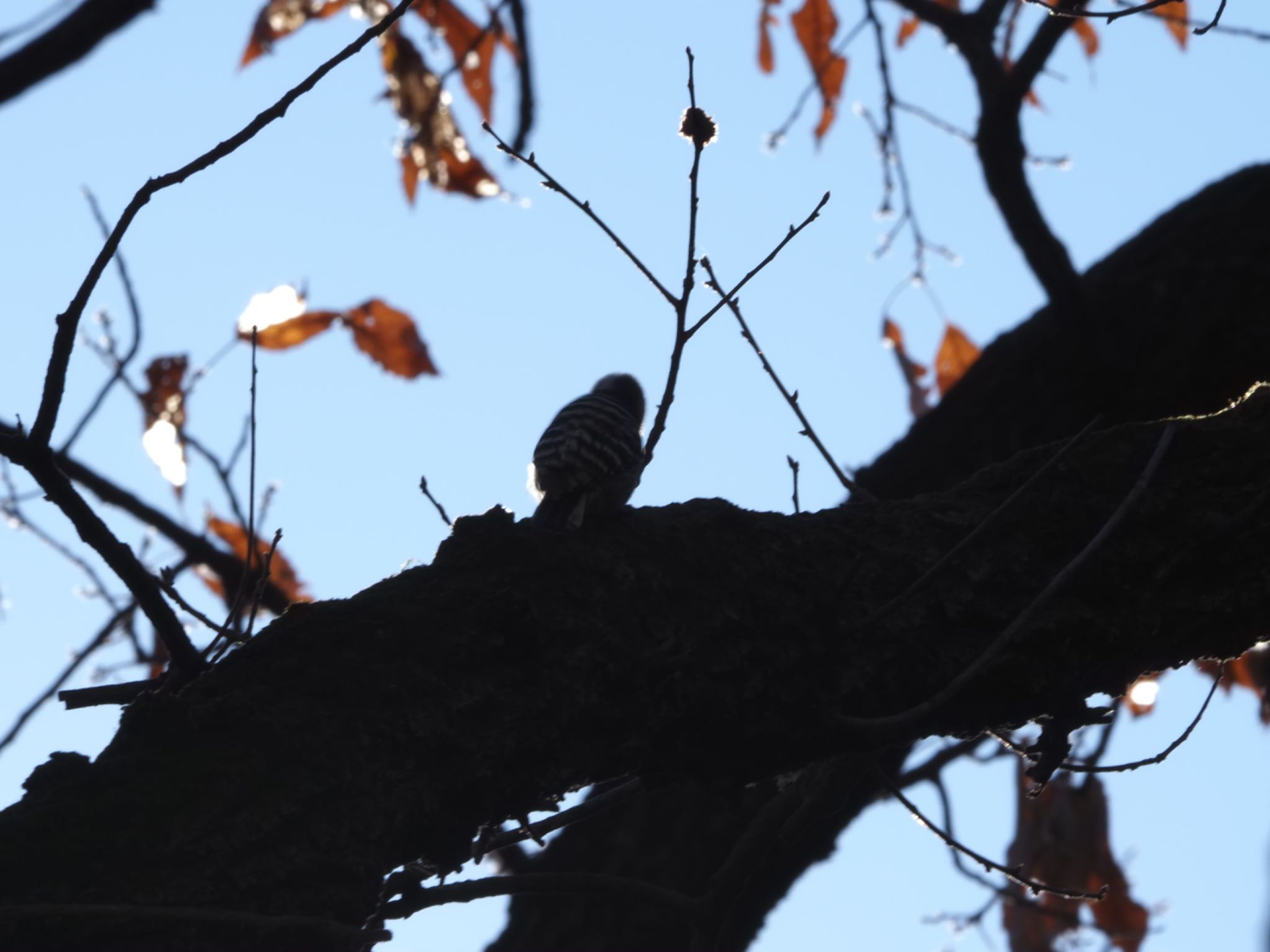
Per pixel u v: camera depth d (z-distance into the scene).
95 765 5.40
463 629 6.06
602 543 6.54
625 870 11.87
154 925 4.93
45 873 4.96
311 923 4.77
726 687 6.34
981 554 6.89
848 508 7.16
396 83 11.11
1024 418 11.52
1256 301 11.15
